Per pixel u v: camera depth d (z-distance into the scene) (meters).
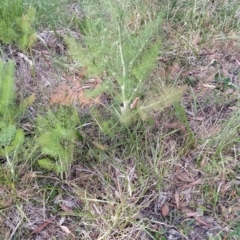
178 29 2.20
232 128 1.74
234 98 1.90
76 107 1.77
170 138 1.73
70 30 2.15
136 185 1.59
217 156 1.68
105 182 1.58
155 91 1.80
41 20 2.13
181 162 1.67
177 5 2.27
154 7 2.22
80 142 1.67
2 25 1.88
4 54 1.94
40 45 2.06
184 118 1.71
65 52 2.04
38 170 1.61
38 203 1.53
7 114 1.55
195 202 1.57
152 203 1.56
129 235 1.46
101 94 1.85
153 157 1.65
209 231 1.50
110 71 1.65
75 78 1.90
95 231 1.47
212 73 2.03
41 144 1.48
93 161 1.65
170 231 1.49
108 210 1.51
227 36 2.19
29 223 1.48
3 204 1.50
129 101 1.65
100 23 1.79
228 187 1.61
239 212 1.54
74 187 1.58
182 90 1.58
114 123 1.73
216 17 2.24
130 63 1.61
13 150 1.56
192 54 2.10
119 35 1.53
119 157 1.66
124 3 1.89
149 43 1.93
